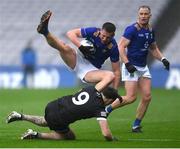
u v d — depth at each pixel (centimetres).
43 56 9994
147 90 4059
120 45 4003
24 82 9225
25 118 3344
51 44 3619
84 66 3734
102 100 3212
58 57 9944
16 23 10581
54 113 3225
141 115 4028
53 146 2992
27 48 10019
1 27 10538
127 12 10512
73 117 3212
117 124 4575
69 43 9894
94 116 3222
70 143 3134
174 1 10338
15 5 10838
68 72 9106
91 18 10531
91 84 3750
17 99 7069
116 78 3728
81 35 3666
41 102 6644
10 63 10169
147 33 4050
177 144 3161
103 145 3055
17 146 2989
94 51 3659
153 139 3509
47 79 9169
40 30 3469
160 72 8956
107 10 10588
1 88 9038
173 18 10194
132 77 4028
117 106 4012
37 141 3216
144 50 4062
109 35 3559
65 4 10731
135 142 3244
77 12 10619
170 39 10025
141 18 4019
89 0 10738
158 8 10350
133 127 4022
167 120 4884
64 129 3275
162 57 4156
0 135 3688
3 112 5500
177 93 8044
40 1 10838
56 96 7475
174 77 8912
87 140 3338
